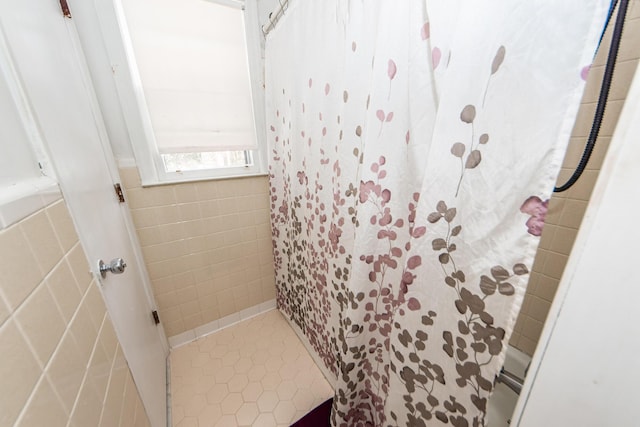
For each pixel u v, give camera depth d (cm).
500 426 78
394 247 74
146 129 121
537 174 39
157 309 140
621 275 24
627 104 22
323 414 113
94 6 100
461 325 54
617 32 45
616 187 23
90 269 57
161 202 131
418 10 54
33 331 34
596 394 27
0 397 27
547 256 90
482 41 43
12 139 39
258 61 139
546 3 35
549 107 37
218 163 147
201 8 119
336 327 111
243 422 111
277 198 153
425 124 59
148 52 113
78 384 42
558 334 28
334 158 94
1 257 30
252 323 173
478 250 49
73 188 59
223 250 156
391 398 79
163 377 124
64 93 68
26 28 51
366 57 70
